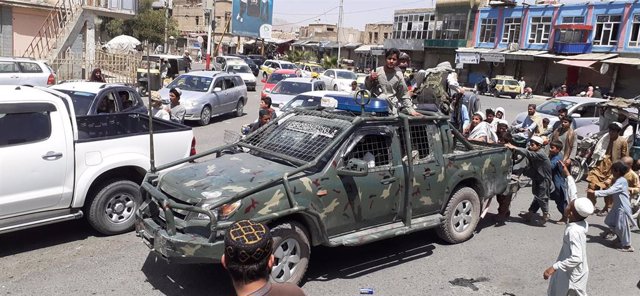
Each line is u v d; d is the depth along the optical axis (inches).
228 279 211.2
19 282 199.6
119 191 250.5
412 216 243.1
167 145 270.7
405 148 236.4
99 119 302.5
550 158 314.8
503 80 1523.1
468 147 275.9
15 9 903.7
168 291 198.8
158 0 2015.3
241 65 1216.2
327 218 205.5
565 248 183.9
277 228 191.3
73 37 939.3
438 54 2174.0
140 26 1990.7
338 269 229.9
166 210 185.9
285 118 249.1
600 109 452.8
